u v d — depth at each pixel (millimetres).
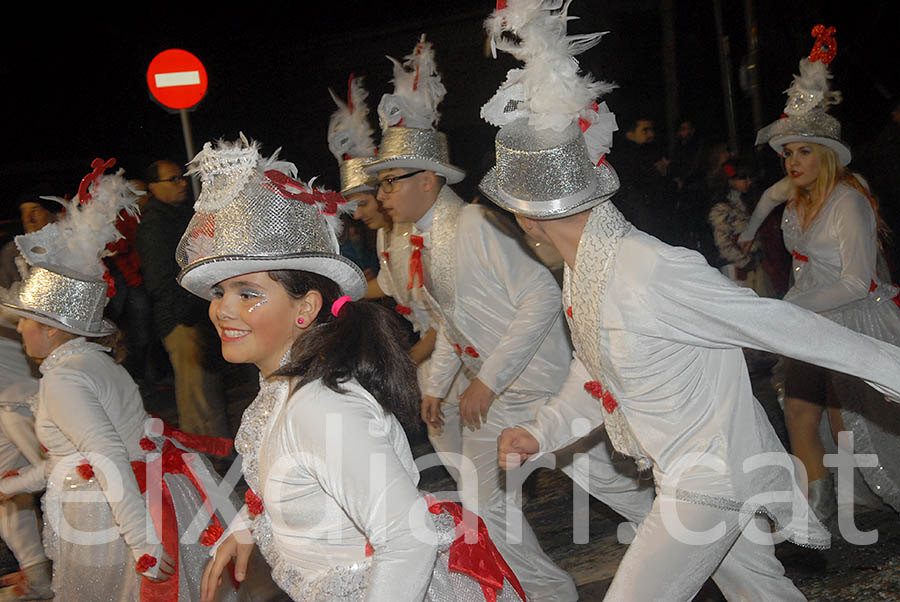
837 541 4250
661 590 2492
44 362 3404
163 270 6555
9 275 6824
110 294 3525
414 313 4324
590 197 2541
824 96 4359
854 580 3842
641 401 2584
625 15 14898
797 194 4453
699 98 13523
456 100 14867
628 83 14953
